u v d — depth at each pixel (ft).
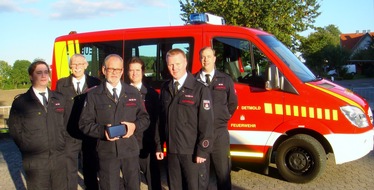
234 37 19.76
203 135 12.76
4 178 22.17
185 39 20.45
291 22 52.85
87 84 17.20
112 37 22.02
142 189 19.08
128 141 13.35
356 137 17.98
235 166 22.59
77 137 16.40
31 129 13.38
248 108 19.11
